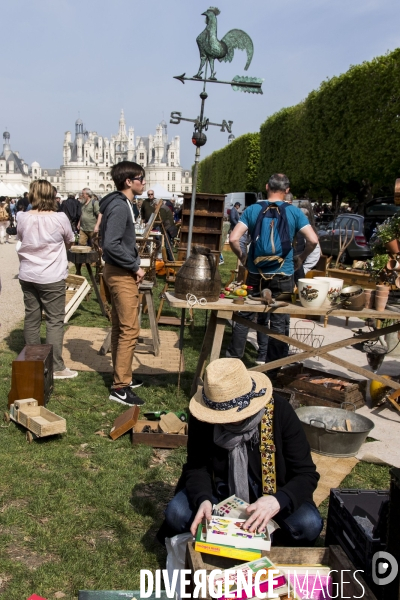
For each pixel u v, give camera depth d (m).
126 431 4.38
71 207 15.85
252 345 7.47
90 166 151.00
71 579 2.73
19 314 8.95
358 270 9.70
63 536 3.04
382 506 2.45
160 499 3.48
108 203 4.70
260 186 34.72
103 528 3.16
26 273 5.33
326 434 4.07
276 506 2.45
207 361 6.56
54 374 5.62
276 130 30.91
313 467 2.68
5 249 20.73
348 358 6.98
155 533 3.13
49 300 5.44
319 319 9.27
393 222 5.49
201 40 7.17
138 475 3.75
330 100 23.84
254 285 4.92
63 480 3.58
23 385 4.63
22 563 2.82
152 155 149.88
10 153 149.75
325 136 24.92
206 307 4.43
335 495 2.84
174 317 8.76
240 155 41.78
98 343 7.11
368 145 21.92
